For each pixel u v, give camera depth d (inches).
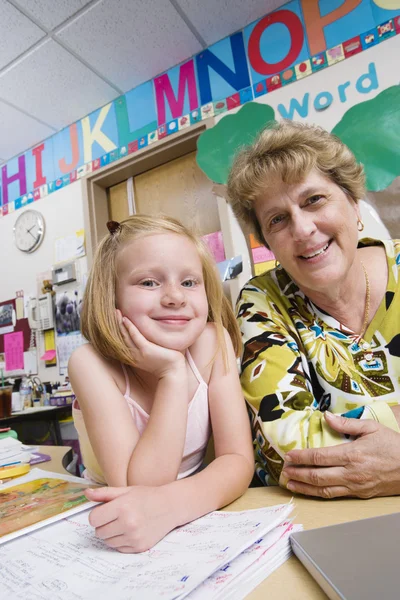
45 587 11.9
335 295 29.3
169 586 10.7
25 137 97.7
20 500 21.5
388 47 60.9
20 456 31.0
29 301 96.7
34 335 95.1
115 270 25.0
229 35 74.5
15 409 79.7
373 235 59.4
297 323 30.8
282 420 22.2
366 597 9.5
